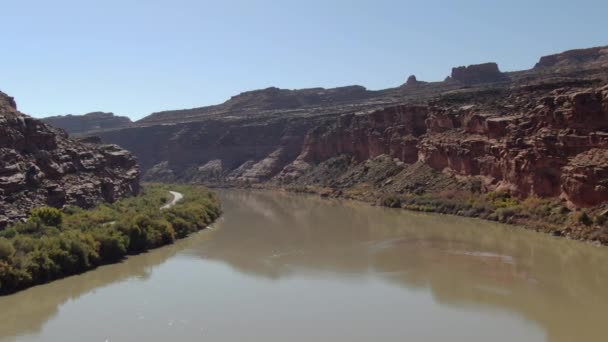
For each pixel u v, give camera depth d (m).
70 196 63.12
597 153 59.38
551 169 65.38
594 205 58.03
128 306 38.88
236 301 39.97
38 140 64.31
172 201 90.12
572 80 85.44
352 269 48.91
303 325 35.25
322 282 44.72
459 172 87.38
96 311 37.84
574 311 37.22
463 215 76.31
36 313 37.47
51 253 46.06
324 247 58.97
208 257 54.25
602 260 49.69
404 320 36.00
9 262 42.47
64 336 33.62
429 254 54.28
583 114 62.34
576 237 56.81
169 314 37.25
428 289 42.50
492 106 86.31
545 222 62.41
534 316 36.50
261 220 80.94
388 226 72.12
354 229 70.69
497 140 78.12
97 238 51.94
